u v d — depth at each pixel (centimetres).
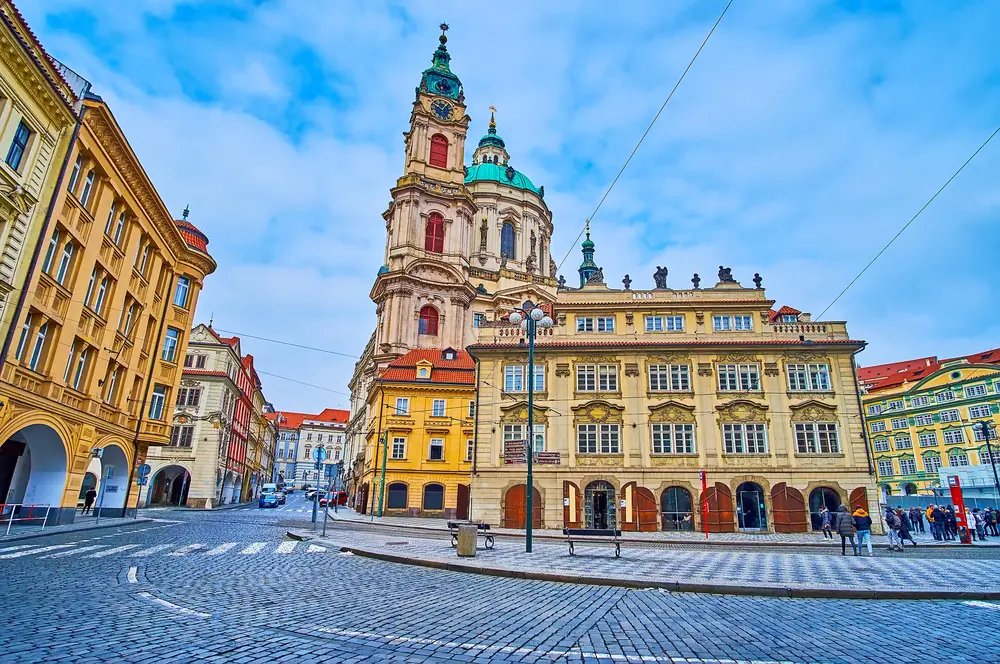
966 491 5197
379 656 743
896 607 1141
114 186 2903
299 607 1018
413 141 8262
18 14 2108
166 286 3847
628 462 3894
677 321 4266
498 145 10006
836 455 3819
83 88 2573
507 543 2608
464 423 5434
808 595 1252
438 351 6322
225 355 6384
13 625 809
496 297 7756
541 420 4034
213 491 5866
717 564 1800
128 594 1082
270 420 11844
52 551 1738
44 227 2336
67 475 2755
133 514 3822
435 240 7800
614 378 4091
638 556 2044
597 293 4400
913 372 8888
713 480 3809
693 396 3988
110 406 3177
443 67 9012
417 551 1962
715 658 772
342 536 2666
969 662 759
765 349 4028
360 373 7862
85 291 2711
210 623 873
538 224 9231
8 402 2259
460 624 934
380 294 7500
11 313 2211
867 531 2216
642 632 910
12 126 2166
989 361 7950
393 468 5319
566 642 841
